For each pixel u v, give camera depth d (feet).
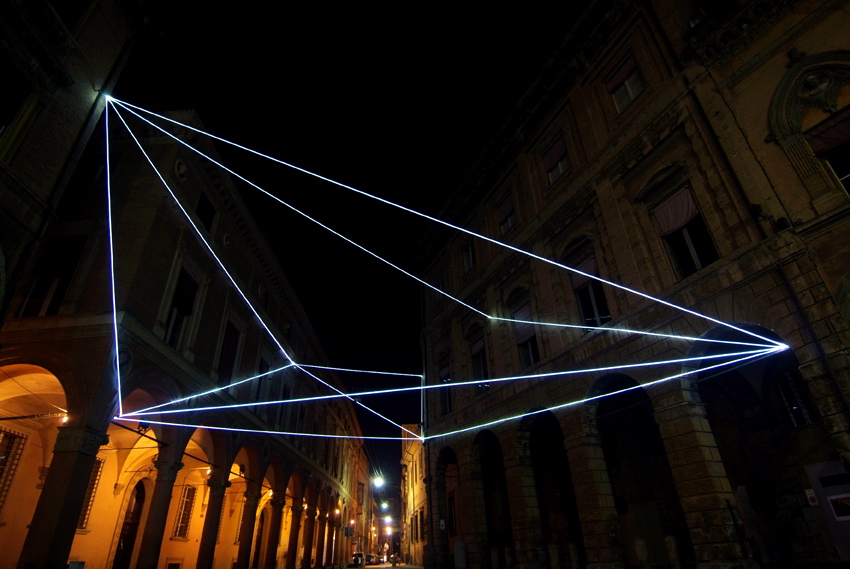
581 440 42.60
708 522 31.04
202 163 55.06
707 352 35.50
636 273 41.70
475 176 73.20
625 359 40.27
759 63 35.60
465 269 75.82
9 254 31.07
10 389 42.37
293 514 84.07
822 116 31.37
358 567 133.08
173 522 64.90
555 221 54.13
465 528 59.31
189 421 49.03
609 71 51.96
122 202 45.98
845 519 27.63
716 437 40.91
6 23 30.50
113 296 40.06
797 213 30.78
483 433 59.16
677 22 43.80
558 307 50.44
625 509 47.14
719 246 35.32
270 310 79.92
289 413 84.33
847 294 27.40
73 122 36.65
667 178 40.93
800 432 34.32
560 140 58.23
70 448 33.63
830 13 32.22
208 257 56.54
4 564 42.93
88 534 50.62
